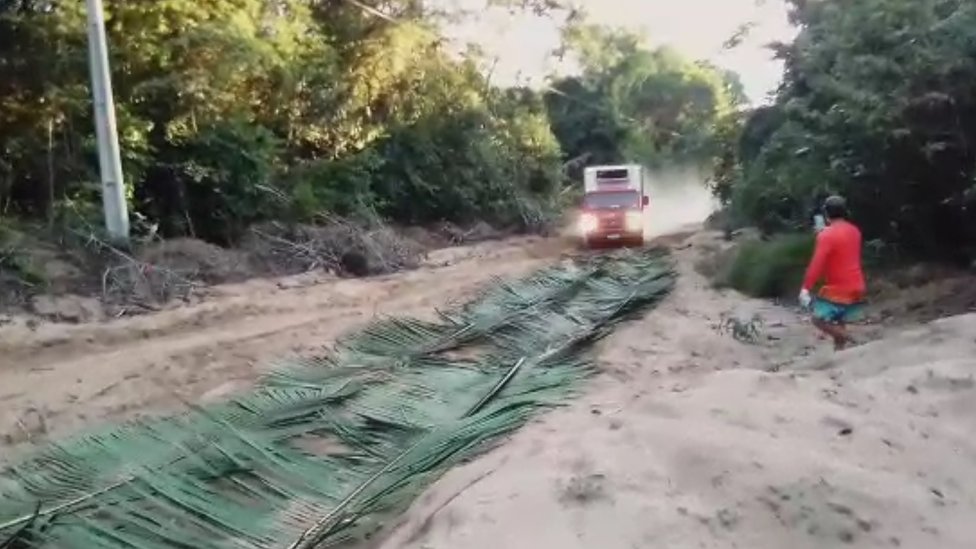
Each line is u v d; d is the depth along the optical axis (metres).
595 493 4.66
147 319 12.96
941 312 11.42
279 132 23.05
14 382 9.69
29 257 14.04
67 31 16.42
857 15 14.01
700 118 52.94
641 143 55.91
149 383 9.77
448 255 23.80
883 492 4.80
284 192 21.06
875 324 11.34
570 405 7.75
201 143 19.11
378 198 26.58
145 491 5.88
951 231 14.18
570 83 54.41
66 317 12.86
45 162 16.92
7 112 16.70
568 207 38.38
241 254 17.88
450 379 9.08
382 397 8.36
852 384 6.72
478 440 6.80
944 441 5.66
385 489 6.00
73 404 8.94
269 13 22.02
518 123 36.69
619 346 11.14
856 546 4.43
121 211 15.94
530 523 4.49
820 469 4.94
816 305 9.49
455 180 30.30
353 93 25.23
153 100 18.25
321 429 7.49
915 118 12.88
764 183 18.45
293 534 5.43
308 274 17.83
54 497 5.97
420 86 28.88
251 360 10.89
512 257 23.94
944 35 12.56
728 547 4.34
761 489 4.75
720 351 10.81
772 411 5.83
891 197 14.19
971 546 4.48
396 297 16.20
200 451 6.63
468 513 4.71
